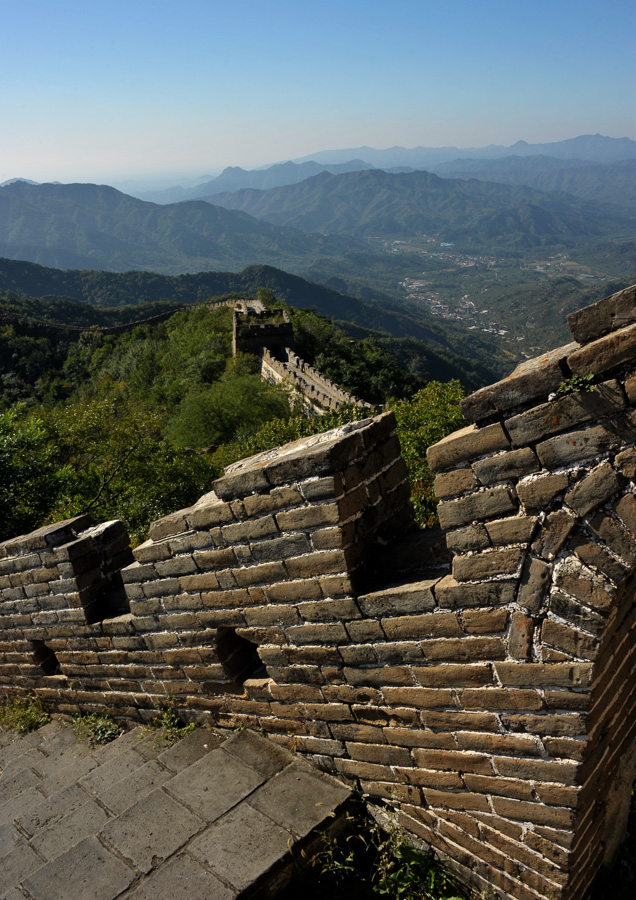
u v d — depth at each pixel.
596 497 2.08
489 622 2.44
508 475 2.26
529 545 2.27
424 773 2.95
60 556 4.61
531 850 2.66
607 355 1.96
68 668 5.13
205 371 51.56
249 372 46.00
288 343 54.78
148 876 2.91
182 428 34.47
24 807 4.00
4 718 5.84
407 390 64.31
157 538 3.71
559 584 2.22
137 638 4.27
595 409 2.02
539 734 2.45
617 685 2.63
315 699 3.31
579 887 2.81
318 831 3.04
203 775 3.53
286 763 3.55
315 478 2.77
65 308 141.38
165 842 3.09
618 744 2.89
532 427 2.16
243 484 3.04
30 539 4.80
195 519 3.40
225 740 3.87
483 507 2.35
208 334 62.06
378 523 3.07
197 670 3.97
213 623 3.66
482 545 2.39
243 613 3.43
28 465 10.91
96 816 3.52
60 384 76.88
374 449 3.04
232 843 3.01
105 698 4.94
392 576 2.94
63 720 5.46
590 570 2.16
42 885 3.00
